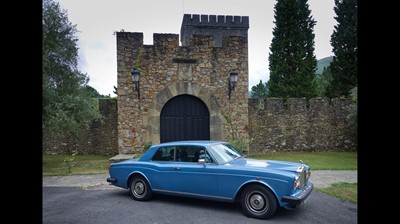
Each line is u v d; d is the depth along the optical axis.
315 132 14.88
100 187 7.10
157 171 5.51
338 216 4.76
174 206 5.41
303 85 20.02
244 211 4.75
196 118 11.40
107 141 13.80
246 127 11.58
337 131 15.08
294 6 20.56
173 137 11.21
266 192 4.54
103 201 5.80
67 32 10.67
